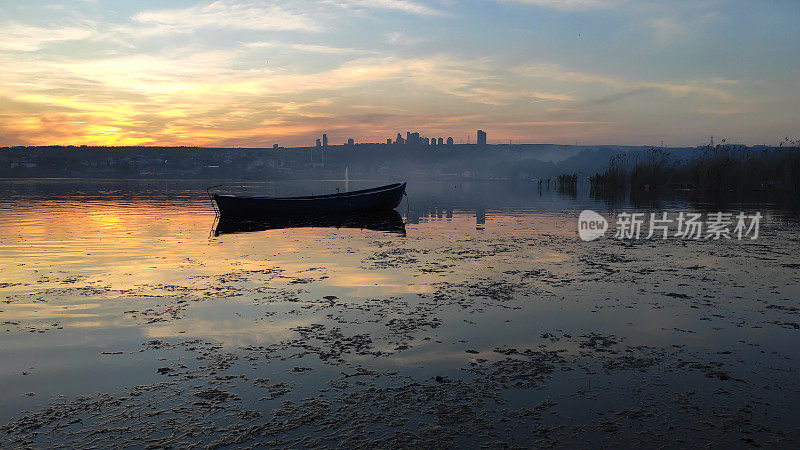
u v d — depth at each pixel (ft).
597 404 15.10
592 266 38.37
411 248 48.42
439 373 17.51
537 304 26.86
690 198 125.08
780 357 18.93
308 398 15.51
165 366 18.12
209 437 13.19
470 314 24.94
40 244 51.06
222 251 46.42
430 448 12.64
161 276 34.55
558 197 147.54
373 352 19.57
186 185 312.71
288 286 31.32
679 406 14.94
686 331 22.17
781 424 13.85
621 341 20.86
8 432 13.44
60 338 21.18
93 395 15.74
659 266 38.27
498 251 46.32
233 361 18.61
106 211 98.17
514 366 18.13
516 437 13.20
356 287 31.07
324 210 89.15
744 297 28.32
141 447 12.67
